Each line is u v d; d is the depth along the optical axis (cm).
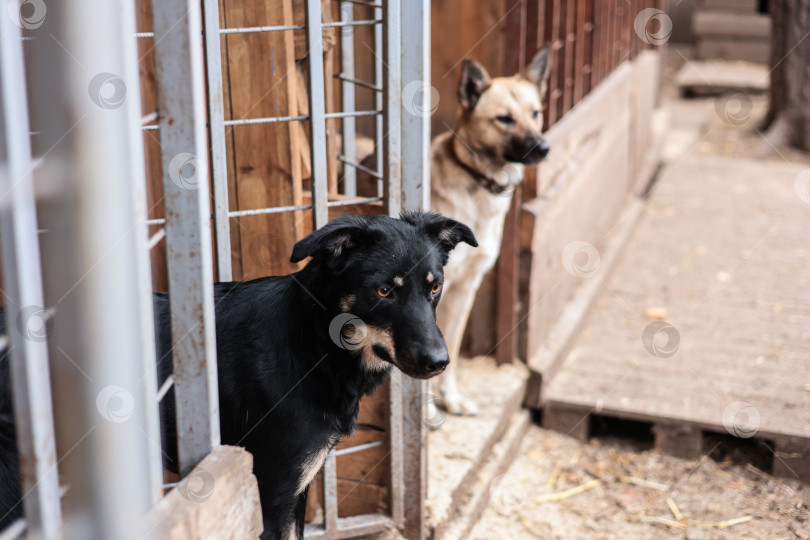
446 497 333
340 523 304
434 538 322
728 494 381
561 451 422
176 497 165
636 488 389
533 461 412
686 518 364
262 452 230
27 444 135
